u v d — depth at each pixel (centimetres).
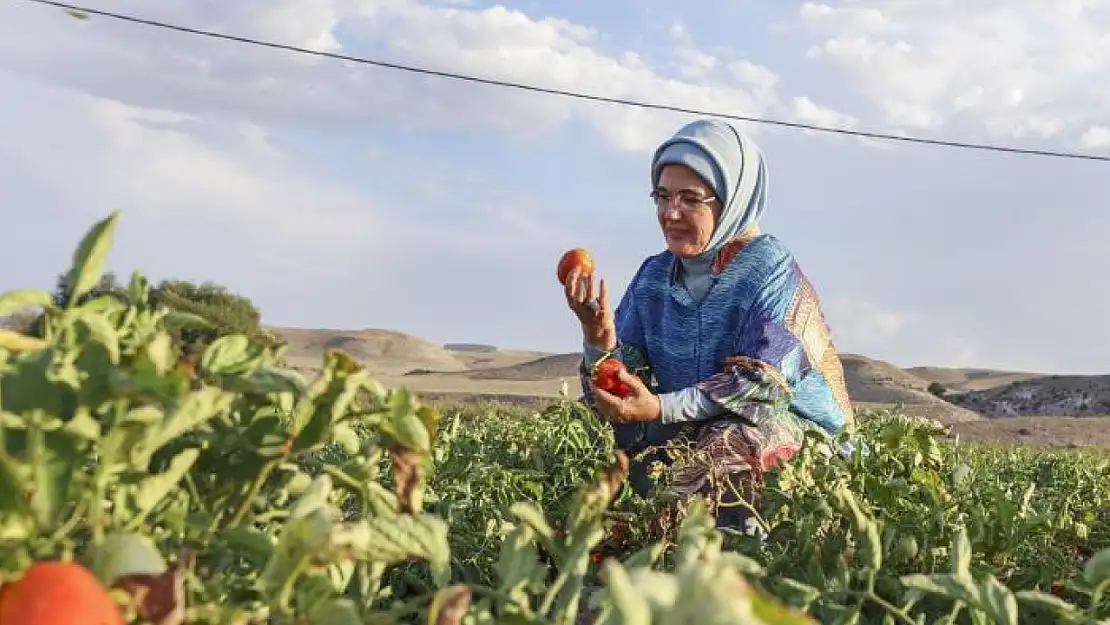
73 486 104
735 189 378
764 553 219
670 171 380
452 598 112
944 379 13988
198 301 2872
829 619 166
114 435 104
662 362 398
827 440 262
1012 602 139
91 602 86
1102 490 368
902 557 208
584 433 375
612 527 285
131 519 110
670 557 255
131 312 132
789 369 357
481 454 342
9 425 103
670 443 313
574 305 359
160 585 97
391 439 132
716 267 385
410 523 117
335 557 109
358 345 14825
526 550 128
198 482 126
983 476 345
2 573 90
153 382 104
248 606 116
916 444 270
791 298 373
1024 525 240
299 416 124
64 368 110
